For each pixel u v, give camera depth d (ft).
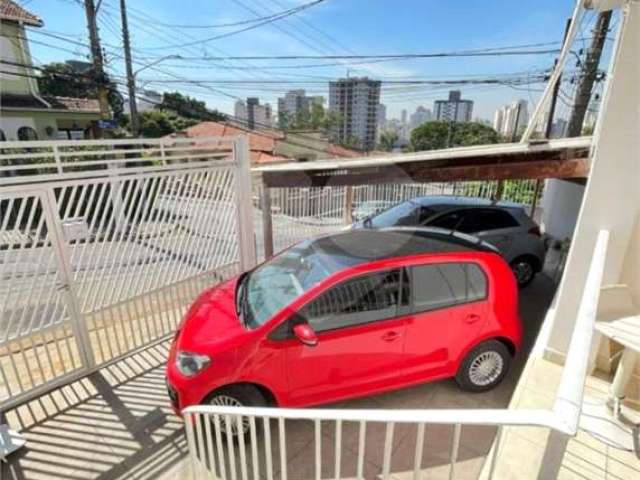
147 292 15.98
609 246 10.25
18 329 12.51
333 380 11.17
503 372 12.88
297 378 10.87
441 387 13.28
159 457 11.03
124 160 14.44
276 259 14.32
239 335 10.65
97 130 59.88
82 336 14.19
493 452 5.06
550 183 30.30
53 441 11.57
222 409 6.75
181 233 16.94
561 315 11.25
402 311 11.41
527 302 20.11
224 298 12.95
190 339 11.14
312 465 10.55
